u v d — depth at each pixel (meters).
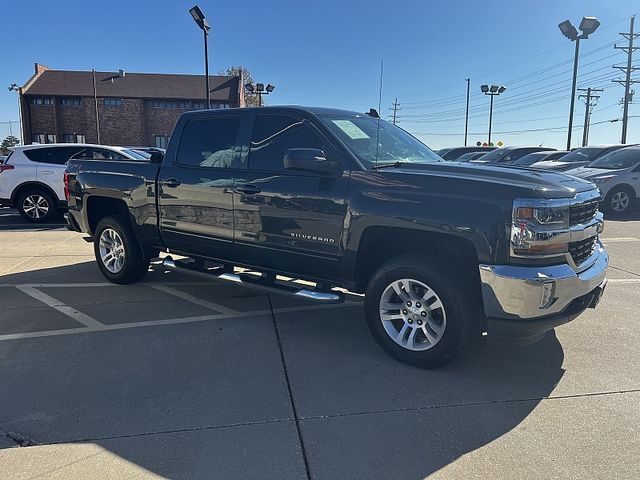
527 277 3.29
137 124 48.94
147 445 2.86
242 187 4.60
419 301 3.78
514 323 3.37
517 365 3.89
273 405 3.28
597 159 13.66
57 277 6.54
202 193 4.93
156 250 5.71
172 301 5.51
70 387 3.53
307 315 5.07
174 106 49.88
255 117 4.69
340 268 4.12
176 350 4.17
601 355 4.08
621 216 12.25
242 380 3.63
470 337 3.61
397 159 4.40
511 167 4.24
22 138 48.00
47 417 3.15
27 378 3.66
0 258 7.74
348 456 2.76
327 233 4.11
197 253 5.22
